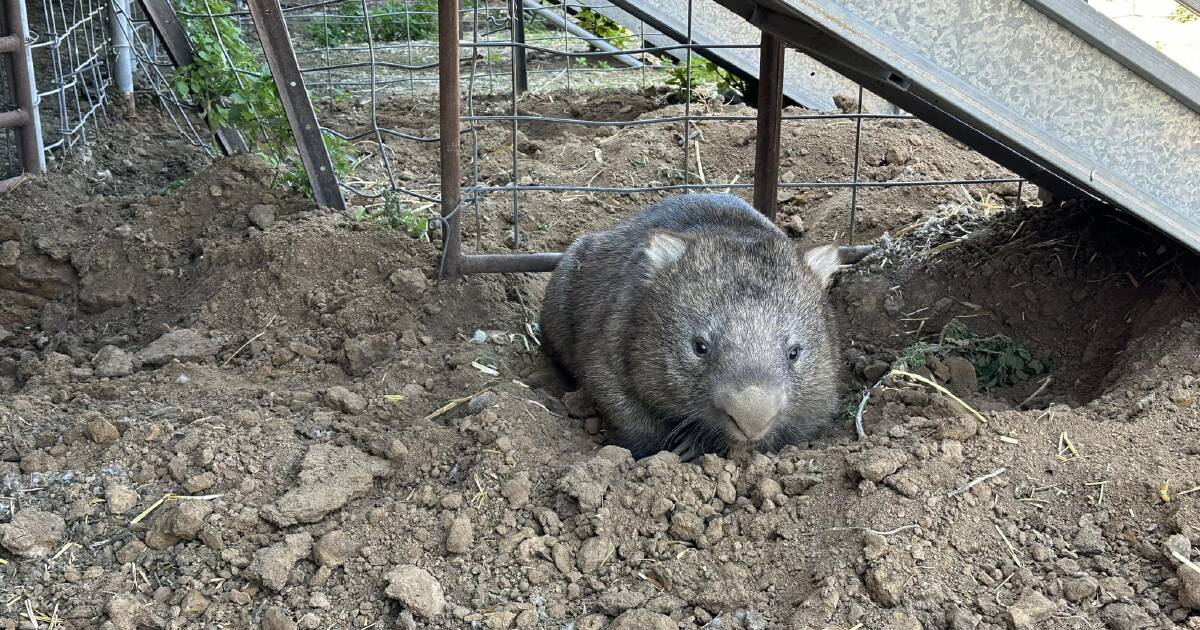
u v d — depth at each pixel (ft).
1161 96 3.50
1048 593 2.97
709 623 2.98
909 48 3.39
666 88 8.76
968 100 3.45
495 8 12.07
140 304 4.91
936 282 4.95
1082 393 4.17
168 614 3.05
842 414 4.13
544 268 5.08
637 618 2.95
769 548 3.21
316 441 3.70
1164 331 4.04
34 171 5.68
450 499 3.37
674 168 6.79
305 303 4.68
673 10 7.13
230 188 5.35
